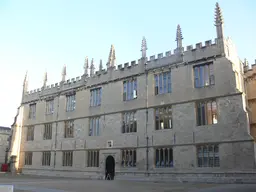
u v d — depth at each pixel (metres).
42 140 47.72
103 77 41.03
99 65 42.22
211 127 28.67
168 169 30.78
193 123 30.08
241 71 34.53
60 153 43.78
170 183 27.52
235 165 26.34
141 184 26.06
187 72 31.91
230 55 30.75
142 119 34.59
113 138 37.12
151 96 34.50
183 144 30.27
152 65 35.50
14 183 26.70
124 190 19.94
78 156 40.97
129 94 37.22
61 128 45.03
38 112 50.47
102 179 36.41
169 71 33.72
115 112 37.88
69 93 45.62
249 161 25.61
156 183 27.47
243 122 26.72
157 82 34.66
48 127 47.69
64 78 47.72
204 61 30.78
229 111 27.84
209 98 29.50
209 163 28.20
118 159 35.78
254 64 35.22
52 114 47.50
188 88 31.36
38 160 47.31
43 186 23.30
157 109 33.72
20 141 52.00
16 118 52.94
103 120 39.16
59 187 22.38
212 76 30.02
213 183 26.67
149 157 32.72
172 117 31.95
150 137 33.22
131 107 36.16
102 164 37.53
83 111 42.34
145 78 35.72
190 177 28.89
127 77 37.75
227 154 27.05
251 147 25.73
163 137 32.06
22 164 50.19
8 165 53.56
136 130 34.91
